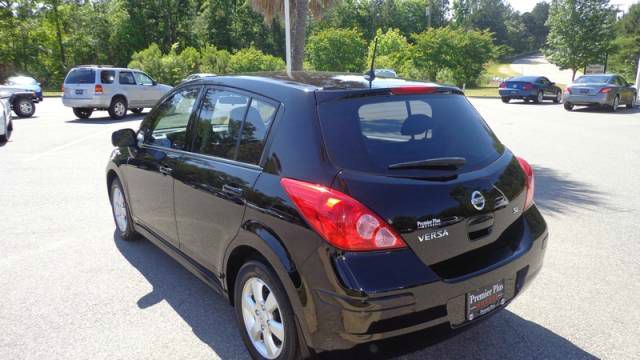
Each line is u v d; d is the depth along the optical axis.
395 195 2.42
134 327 3.49
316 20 17.44
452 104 3.18
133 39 57.81
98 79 17.47
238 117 3.20
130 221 4.92
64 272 4.43
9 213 6.23
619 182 7.67
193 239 3.54
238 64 43.59
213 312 3.71
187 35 63.84
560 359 3.07
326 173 2.45
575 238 5.21
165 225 3.99
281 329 2.71
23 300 3.90
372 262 2.33
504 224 2.87
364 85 2.95
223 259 3.12
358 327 2.31
